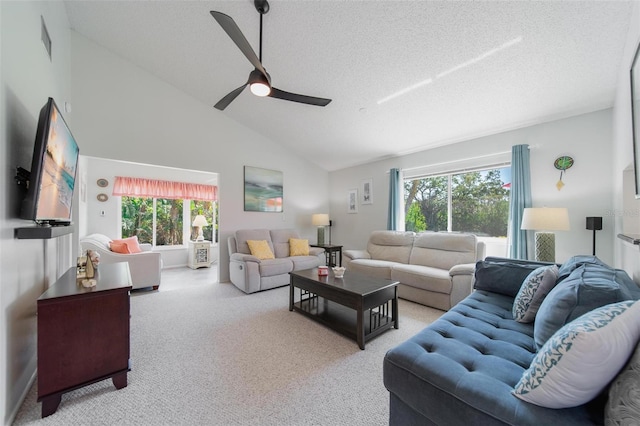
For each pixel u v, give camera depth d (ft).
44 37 6.79
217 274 15.33
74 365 4.85
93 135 10.77
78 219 10.90
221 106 8.80
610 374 2.57
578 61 7.29
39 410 4.74
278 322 8.68
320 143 15.71
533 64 7.62
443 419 3.36
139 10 8.87
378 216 16.66
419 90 9.66
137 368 5.98
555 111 9.55
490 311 5.98
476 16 6.53
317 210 19.07
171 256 19.03
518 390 3.04
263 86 7.25
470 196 12.81
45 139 4.86
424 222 14.65
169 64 11.41
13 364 4.68
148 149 12.05
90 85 10.72
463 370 3.59
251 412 4.64
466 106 10.02
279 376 5.71
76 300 4.91
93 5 8.95
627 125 6.68
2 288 4.32
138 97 11.82
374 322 8.23
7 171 4.59
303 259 14.10
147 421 4.43
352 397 5.05
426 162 14.26
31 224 5.49
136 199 17.97
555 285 5.23
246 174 15.24
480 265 7.72
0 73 4.35
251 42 8.84
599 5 5.81
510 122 10.67
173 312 9.58
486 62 7.85
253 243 13.83
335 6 7.14
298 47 8.76
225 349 6.86
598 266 5.04
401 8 6.79
